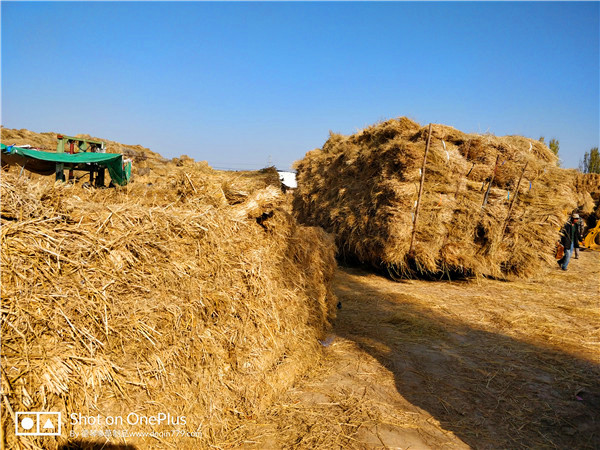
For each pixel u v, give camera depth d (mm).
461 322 6031
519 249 8305
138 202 3270
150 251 2730
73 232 2393
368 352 4723
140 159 21875
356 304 6805
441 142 8266
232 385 3082
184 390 2619
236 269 3418
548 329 5801
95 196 3232
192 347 2799
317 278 5090
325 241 5652
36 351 1934
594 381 4184
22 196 2309
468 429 3232
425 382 4031
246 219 3865
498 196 8195
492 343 5207
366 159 9484
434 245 7879
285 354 3865
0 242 2020
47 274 2135
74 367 2039
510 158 8383
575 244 13523
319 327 4949
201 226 3176
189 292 2859
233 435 2895
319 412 3318
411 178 7930
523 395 3844
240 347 3240
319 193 12133
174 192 3650
